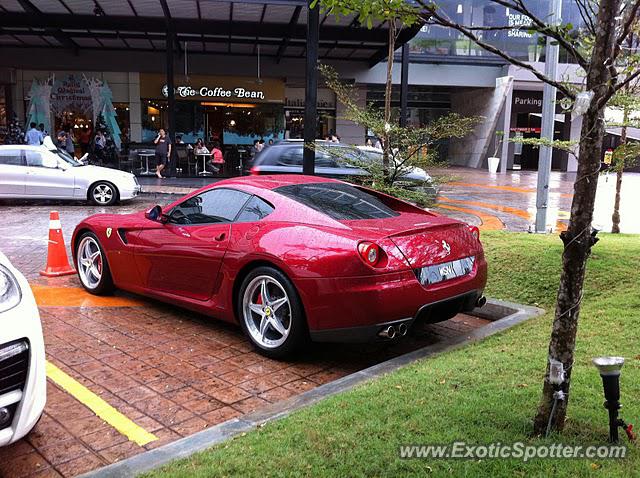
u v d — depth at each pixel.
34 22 21.45
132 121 29.06
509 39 30.61
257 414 3.59
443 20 3.06
